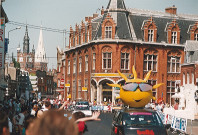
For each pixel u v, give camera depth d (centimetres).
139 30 6675
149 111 1628
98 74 6419
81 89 7019
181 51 6812
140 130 1496
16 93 8594
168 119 2827
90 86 6600
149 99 2711
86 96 6850
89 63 6706
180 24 7056
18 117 1537
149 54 6631
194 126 3162
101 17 7012
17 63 11969
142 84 2683
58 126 292
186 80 5681
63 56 8744
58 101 6172
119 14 6631
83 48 7000
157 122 1565
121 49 6438
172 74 6769
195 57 5669
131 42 6462
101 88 6444
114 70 6384
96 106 5912
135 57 6506
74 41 7606
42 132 290
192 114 3381
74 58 7488
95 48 6550
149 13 6950
